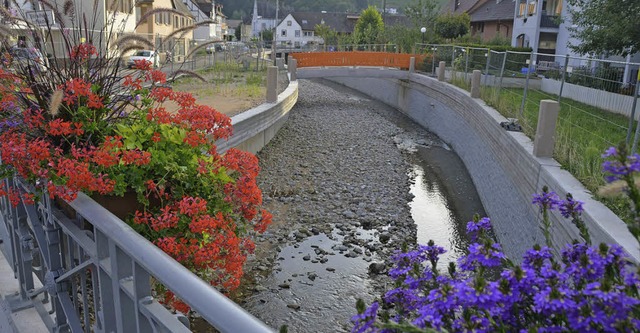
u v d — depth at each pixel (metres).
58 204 2.96
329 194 11.64
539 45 32.09
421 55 24.36
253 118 12.80
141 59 3.30
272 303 7.05
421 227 10.12
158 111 3.17
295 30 100.06
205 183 3.08
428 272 1.97
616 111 8.67
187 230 2.92
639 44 14.38
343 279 7.76
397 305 1.98
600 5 14.92
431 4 38.25
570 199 2.26
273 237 9.08
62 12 3.12
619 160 1.61
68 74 3.08
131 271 2.18
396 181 13.00
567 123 9.09
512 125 10.22
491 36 42.75
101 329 2.45
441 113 18.94
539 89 13.03
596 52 15.62
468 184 13.02
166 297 2.99
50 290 2.92
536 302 1.44
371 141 17.61
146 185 2.90
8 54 3.02
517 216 8.45
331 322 6.70
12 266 3.90
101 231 2.21
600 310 1.38
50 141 3.00
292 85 20.44
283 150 15.39
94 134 3.05
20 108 3.06
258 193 3.23
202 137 3.21
